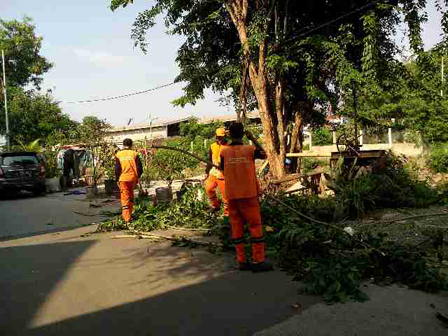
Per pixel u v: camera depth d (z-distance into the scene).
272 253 5.58
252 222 5.04
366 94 13.02
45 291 4.53
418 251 5.14
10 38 43.34
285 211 7.15
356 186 8.97
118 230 8.30
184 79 15.00
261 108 12.95
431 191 10.00
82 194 16.84
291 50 12.32
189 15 14.41
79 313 3.87
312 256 5.28
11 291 4.55
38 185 16.62
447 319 3.34
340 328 3.32
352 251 5.00
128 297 4.27
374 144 18.86
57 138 23.66
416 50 12.24
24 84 44.84
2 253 6.57
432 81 12.98
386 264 4.58
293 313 3.69
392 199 9.33
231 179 5.05
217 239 6.89
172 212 8.89
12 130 34.91
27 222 10.02
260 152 5.45
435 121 17.84
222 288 4.45
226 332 3.36
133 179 8.61
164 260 5.72
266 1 12.36
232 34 15.00
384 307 3.70
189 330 3.43
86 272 5.25
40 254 6.39
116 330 3.47
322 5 13.08
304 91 14.04
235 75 13.50
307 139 24.67
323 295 4.00
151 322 3.62
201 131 33.81
